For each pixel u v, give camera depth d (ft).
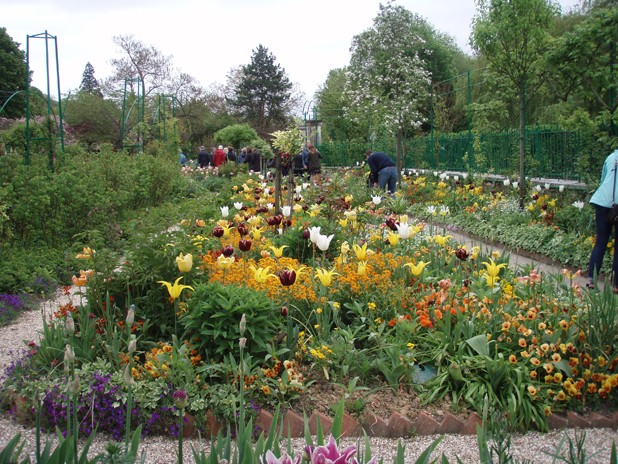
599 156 35.78
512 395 12.99
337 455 6.25
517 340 15.01
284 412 12.71
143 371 13.37
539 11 36.50
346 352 14.37
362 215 31.81
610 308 14.19
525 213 36.04
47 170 34.27
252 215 28.53
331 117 117.60
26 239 30.99
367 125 86.38
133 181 47.26
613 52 34.17
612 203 22.86
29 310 22.68
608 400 13.65
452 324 15.97
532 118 67.51
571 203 35.99
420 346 15.38
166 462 11.28
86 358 13.96
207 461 7.47
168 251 16.03
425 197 49.62
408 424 12.50
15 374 13.84
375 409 13.15
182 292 15.84
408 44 72.95
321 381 14.01
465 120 100.83
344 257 19.75
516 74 39.42
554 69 36.70
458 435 12.55
